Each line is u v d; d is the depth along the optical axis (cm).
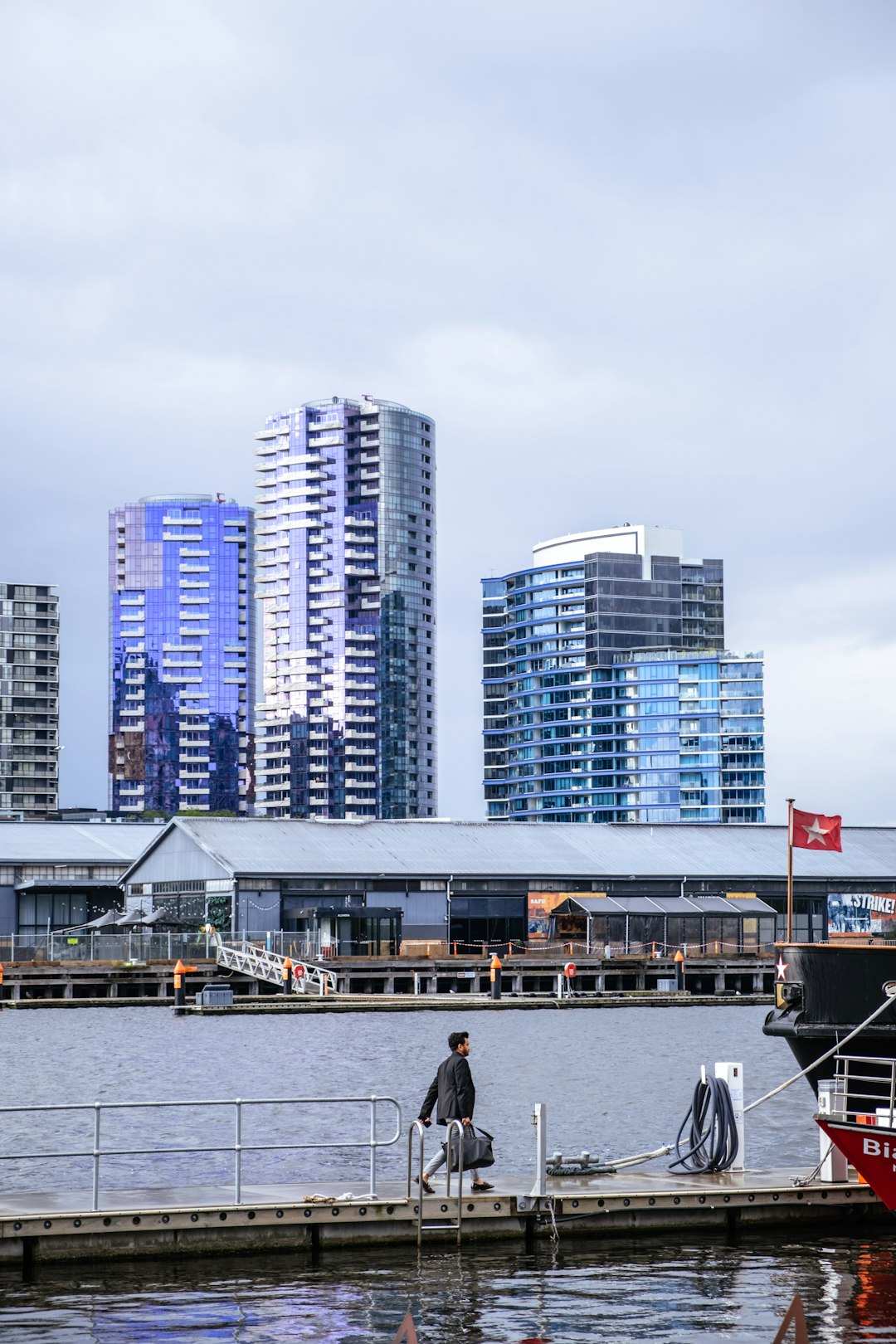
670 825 15662
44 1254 2939
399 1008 11131
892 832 16288
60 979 11819
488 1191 3225
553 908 13875
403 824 14662
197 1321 2636
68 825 15988
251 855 13262
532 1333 2584
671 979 13388
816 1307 2727
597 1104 5566
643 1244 3145
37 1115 5331
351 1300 2753
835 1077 3375
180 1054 7606
